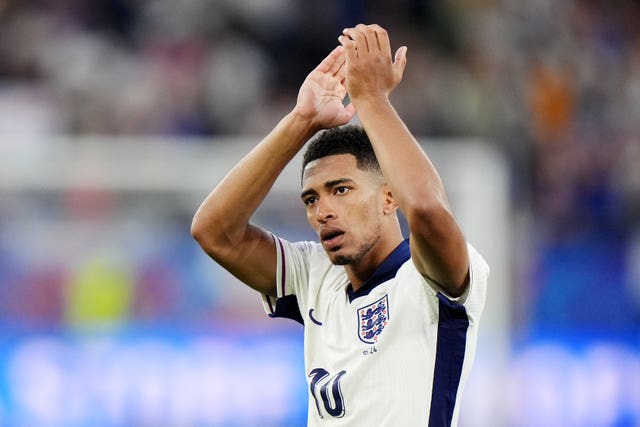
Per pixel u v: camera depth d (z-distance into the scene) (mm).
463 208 30734
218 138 38500
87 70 38938
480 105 40156
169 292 28969
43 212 28938
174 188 29406
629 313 32469
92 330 28609
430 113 39656
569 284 32875
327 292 12953
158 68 39656
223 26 41500
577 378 31359
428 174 11172
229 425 28719
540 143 40438
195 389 28750
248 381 28828
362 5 43094
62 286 28688
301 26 42375
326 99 12859
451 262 11211
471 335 11953
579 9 45250
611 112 42812
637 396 31281
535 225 37156
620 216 38156
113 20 41500
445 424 11695
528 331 32156
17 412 28094
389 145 11336
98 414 28422
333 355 12367
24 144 29219
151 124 38031
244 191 12945
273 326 29016
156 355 28734
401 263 12398
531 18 43750
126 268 28906
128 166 29250
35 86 39281
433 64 41406
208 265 29078
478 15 43344
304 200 12547
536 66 42469
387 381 11852
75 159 29219
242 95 39812
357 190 12180
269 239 13586
